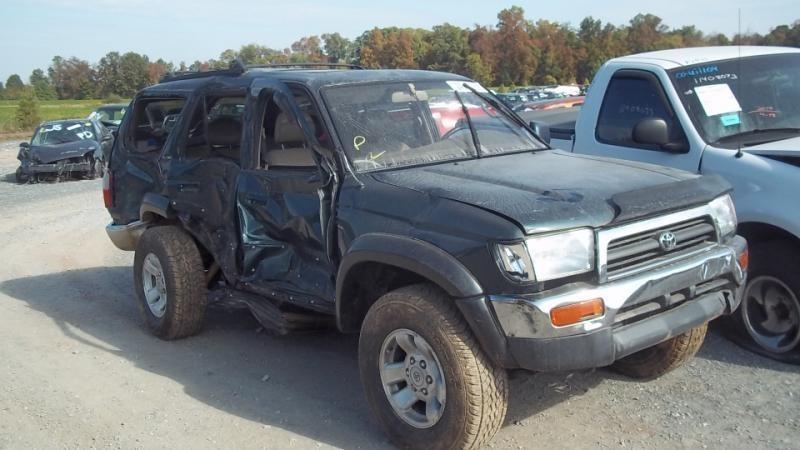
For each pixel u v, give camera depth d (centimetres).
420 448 415
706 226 434
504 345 377
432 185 429
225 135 589
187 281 615
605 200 399
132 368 580
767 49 671
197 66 1068
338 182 469
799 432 432
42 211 1497
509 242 370
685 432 439
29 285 874
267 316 542
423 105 530
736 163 545
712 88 611
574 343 370
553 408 477
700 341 487
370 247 422
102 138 2170
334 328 622
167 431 468
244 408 498
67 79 12038
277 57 5656
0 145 3938
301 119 497
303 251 505
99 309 757
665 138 585
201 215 596
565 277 376
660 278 396
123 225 710
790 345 523
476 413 389
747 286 541
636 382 511
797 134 591
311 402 503
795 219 507
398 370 427
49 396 529
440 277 387
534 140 563
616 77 662
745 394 484
